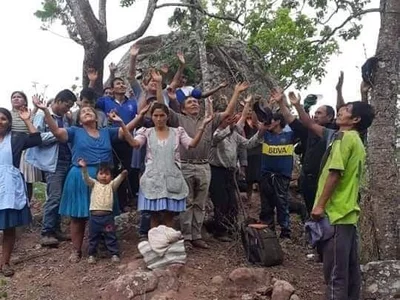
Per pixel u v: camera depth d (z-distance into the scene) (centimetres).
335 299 322
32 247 437
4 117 392
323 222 327
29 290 371
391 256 381
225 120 421
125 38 553
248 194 531
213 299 351
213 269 385
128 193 464
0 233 462
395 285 362
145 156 399
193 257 397
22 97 444
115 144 441
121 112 454
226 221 432
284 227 468
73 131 406
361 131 350
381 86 400
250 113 485
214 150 428
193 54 646
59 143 425
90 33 540
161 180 384
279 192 465
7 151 392
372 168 395
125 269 377
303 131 410
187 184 406
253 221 422
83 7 537
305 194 418
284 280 379
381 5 415
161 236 367
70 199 396
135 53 461
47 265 400
